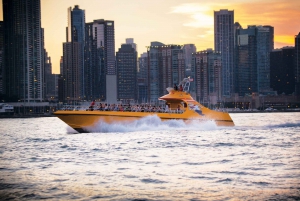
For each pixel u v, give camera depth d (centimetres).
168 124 8088
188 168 4791
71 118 7775
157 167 4872
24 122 18338
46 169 4872
